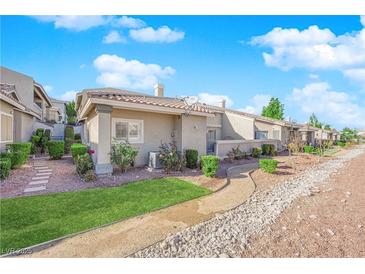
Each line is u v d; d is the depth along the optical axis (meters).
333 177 12.28
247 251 4.34
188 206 6.81
